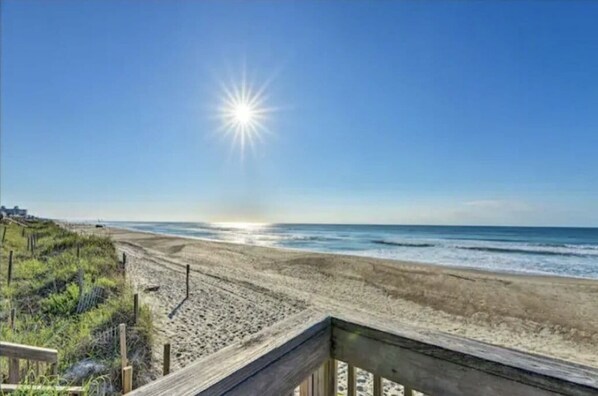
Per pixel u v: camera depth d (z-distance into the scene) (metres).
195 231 74.19
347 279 16.52
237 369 0.92
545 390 0.85
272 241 44.06
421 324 10.29
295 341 1.12
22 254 15.38
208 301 11.53
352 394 1.23
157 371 6.15
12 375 2.97
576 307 11.86
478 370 0.96
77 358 5.69
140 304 8.80
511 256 27.59
